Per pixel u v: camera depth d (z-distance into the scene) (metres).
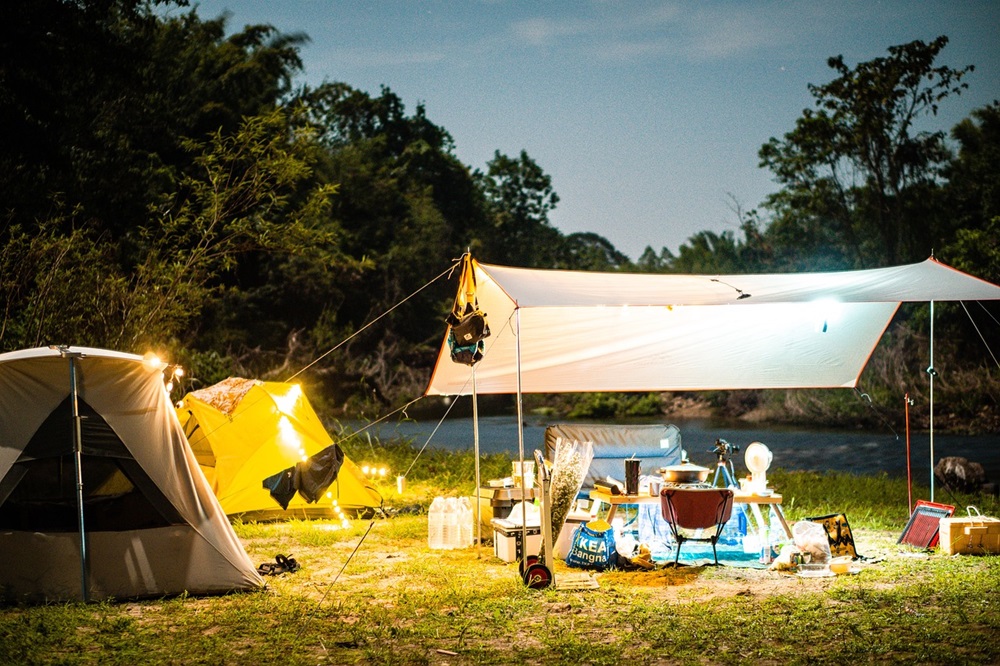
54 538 6.08
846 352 9.62
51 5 17.80
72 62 18.89
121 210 21.47
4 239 15.84
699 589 6.35
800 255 36.44
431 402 39.53
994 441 22.81
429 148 51.09
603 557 7.05
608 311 8.70
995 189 31.02
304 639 5.22
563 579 6.48
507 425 31.31
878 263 34.41
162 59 27.12
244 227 19.83
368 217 43.19
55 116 18.41
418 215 44.91
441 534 8.00
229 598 6.18
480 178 59.38
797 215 35.44
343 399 37.12
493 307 8.34
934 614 5.51
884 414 28.59
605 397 37.12
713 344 9.42
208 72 30.11
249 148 20.02
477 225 52.81
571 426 9.49
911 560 7.19
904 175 33.12
